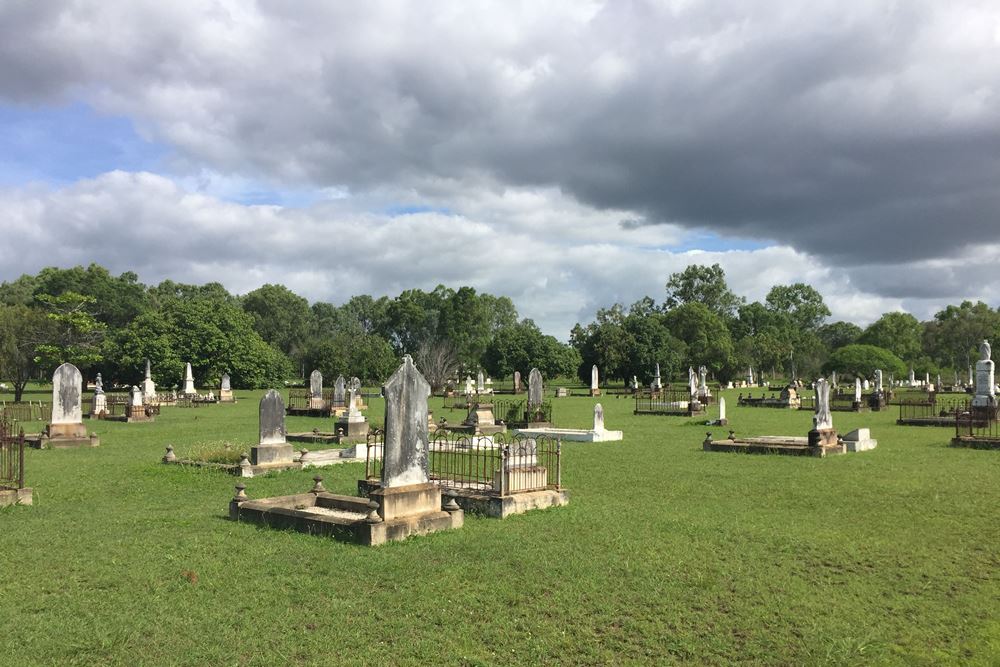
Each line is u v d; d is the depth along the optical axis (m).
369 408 48.25
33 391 71.56
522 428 31.67
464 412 45.09
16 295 92.56
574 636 7.05
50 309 69.12
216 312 77.88
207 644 6.81
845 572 9.07
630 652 6.71
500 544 10.32
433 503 11.49
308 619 7.44
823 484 15.84
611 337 87.94
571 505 13.44
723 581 8.69
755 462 19.84
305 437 26.72
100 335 70.44
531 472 13.59
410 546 10.21
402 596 8.11
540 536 10.85
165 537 10.79
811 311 137.50
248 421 35.59
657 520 12.02
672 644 6.87
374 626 7.27
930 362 104.00
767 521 11.97
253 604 7.85
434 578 8.73
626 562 9.40
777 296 139.00
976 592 8.32
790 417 39.25
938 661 6.51
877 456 20.95
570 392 75.38
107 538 10.73
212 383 75.31
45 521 11.98
